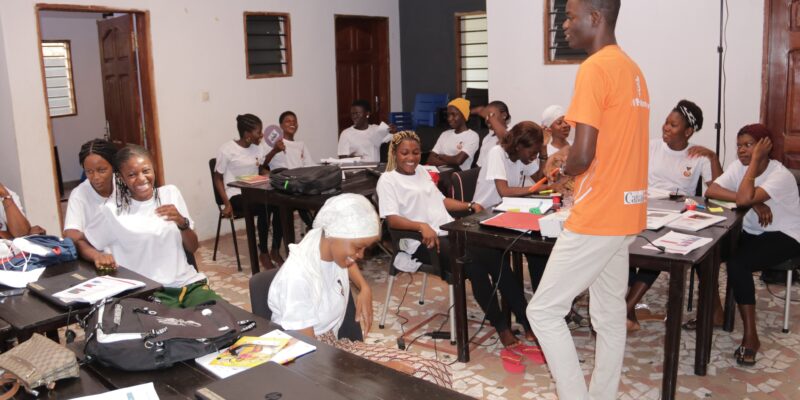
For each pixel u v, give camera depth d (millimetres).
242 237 5945
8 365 1651
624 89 2055
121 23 5555
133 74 5520
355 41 7328
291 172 4375
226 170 5160
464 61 7188
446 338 3461
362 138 5910
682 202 3332
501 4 5426
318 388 1481
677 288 2422
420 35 7422
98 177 2816
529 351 3182
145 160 2793
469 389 2908
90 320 1886
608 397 2422
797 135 4414
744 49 4484
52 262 2609
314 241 2102
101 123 8562
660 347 3277
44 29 7801
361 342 2354
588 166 2061
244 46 6047
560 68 5191
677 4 4672
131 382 1659
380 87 7645
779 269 3271
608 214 2096
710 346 3049
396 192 3490
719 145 4586
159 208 2754
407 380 1619
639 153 2113
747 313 3057
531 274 3646
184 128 5684
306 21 6562
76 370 1684
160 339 1711
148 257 2818
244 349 1795
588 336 3438
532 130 3613
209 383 1637
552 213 2898
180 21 5562
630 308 3268
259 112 6250
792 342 3279
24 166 4793
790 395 2756
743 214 3084
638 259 2479
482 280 3217
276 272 2248
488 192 3895
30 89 4773
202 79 5766
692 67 4688
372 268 4766
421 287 4305
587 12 2141
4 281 2355
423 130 6934
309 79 6660
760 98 4477
